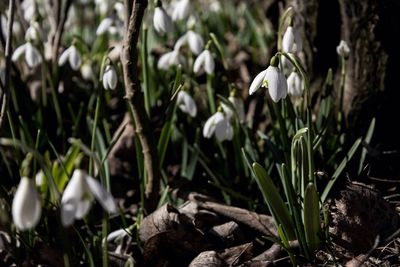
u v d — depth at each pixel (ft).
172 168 3.12
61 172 2.80
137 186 3.06
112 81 2.69
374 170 2.85
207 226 2.70
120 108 3.42
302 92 2.79
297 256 2.56
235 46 4.42
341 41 2.87
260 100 3.26
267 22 4.32
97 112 2.69
